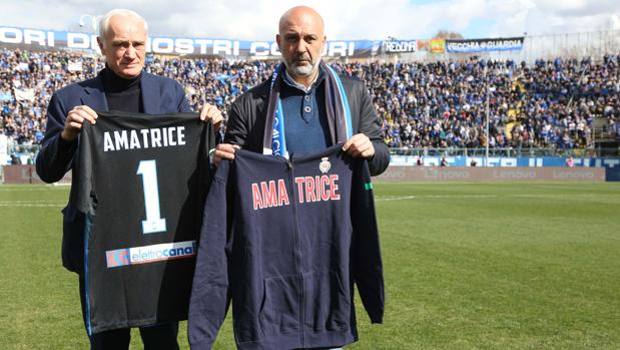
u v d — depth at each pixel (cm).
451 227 1246
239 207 341
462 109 4266
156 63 4634
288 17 339
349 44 5066
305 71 342
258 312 341
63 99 356
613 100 4169
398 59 5197
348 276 358
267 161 345
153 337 372
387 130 3944
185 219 360
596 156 3791
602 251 945
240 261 342
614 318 554
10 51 4147
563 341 486
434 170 3556
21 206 1664
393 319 549
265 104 359
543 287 680
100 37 351
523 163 3794
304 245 352
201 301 334
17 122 3369
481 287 678
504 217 1455
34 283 691
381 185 2988
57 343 479
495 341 486
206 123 361
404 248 956
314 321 355
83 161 330
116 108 364
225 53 4903
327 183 354
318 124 358
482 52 5038
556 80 4503
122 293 351
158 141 356
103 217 347
